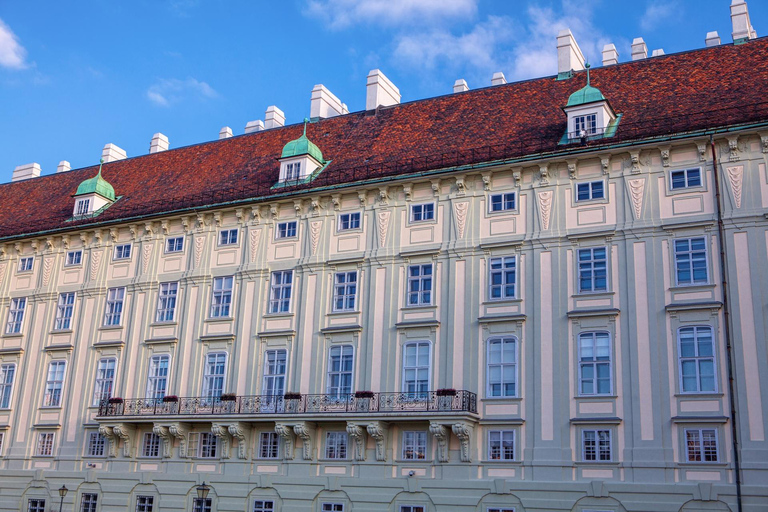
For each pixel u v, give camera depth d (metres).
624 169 38.31
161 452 43.84
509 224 39.84
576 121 40.75
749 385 33.56
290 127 54.59
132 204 52.38
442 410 37.31
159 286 47.44
